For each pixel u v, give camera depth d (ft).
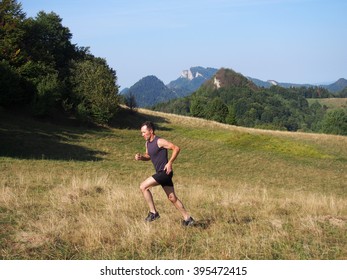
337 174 116.16
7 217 23.61
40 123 137.49
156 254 18.24
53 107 148.56
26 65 149.79
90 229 20.24
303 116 625.00
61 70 173.78
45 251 18.37
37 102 140.87
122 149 125.39
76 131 139.03
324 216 25.77
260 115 573.74
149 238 19.60
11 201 27.40
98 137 136.15
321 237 20.86
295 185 89.45
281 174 110.32
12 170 60.80
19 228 21.44
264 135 181.68
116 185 40.86
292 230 22.36
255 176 103.65
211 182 66.74
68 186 37.68
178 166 111.45
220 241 19.98
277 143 162.30
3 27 153.69
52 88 143.74
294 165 127.95
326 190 83.76
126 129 162.30
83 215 23.61
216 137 166.71
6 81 136.26
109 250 18.63
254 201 32.42
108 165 90.48
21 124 128.98
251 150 148.05
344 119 288.51
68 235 20.03
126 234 20.17
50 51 177.78
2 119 128.67
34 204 27.50
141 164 100.58
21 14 167.43
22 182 39.09
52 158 93.09
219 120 299.79
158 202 30.01
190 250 18.95
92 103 158.92
